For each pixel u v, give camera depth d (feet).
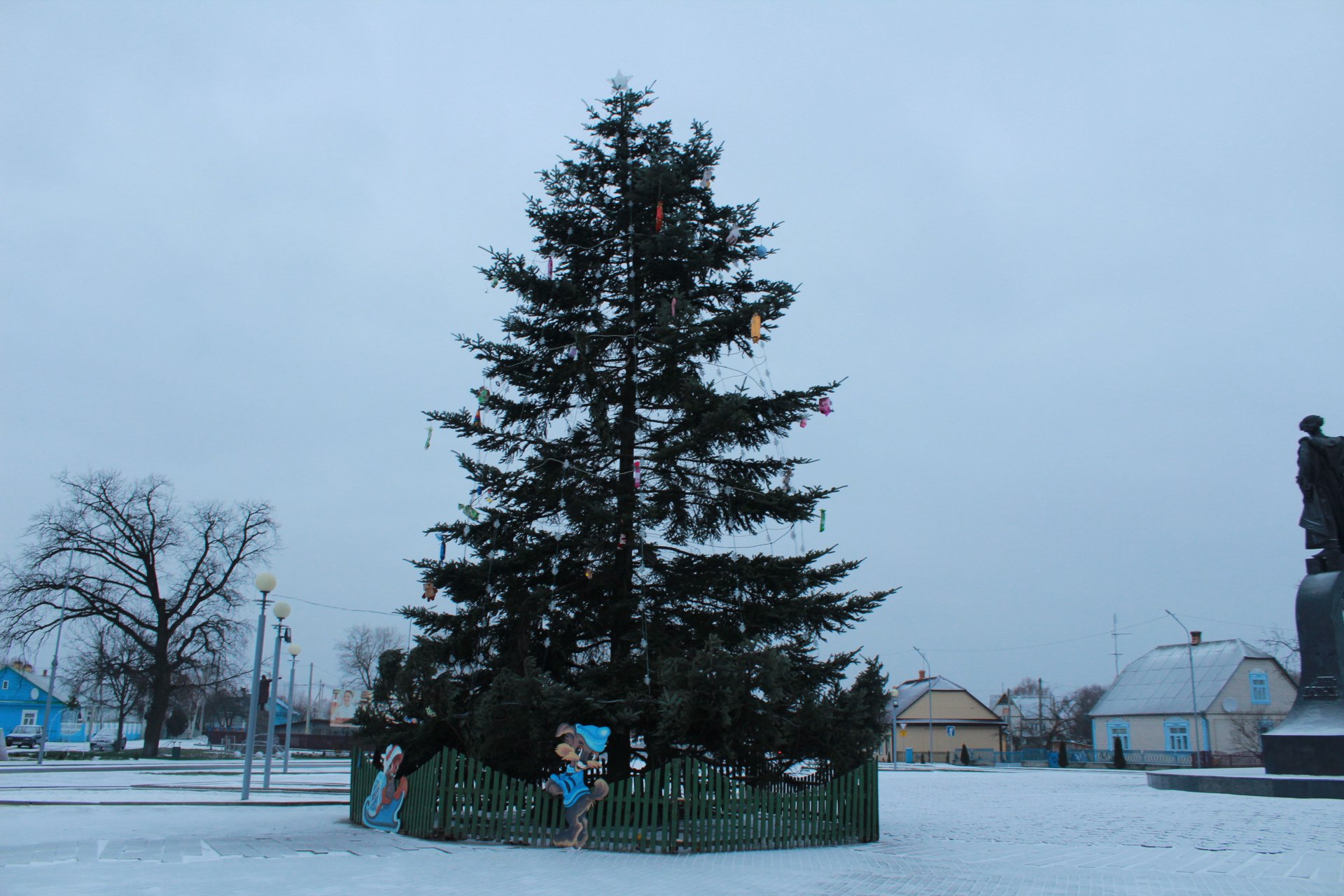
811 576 43.83
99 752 160.35
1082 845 39.78
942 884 28.78
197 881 26.94
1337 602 70.90
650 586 45.01
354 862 31.14
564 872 29.94
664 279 48.39
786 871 31.19
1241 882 29.40
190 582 150.61
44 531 142.51
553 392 47.37
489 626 43.65
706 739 37.29
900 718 231.09
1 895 24.26
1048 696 291.17
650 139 50.06
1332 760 66.54
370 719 42.70
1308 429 74.95
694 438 42.29
